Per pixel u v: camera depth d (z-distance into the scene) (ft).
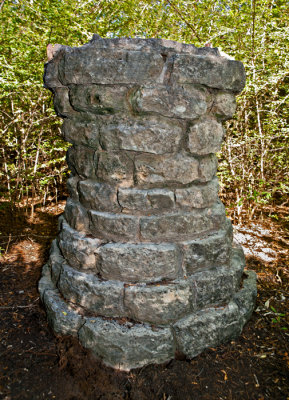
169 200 5.68
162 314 5.53
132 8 13.78
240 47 11.79
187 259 5.85
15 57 11.31
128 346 5.30
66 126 6.18
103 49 5.06
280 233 12.60
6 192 14.10
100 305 5.69
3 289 8.04
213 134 5.89
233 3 11.79
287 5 11.76
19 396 4.91
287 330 6.80
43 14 10.46
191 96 5.37
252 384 5.38
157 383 5.18
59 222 7.14
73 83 5.46
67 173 16.93
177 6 12.61
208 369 5.55
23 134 13.38
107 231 5.84
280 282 8.96
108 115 5.54
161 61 5.10
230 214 14.17
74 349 5.63
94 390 5.05
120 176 5.66
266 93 14.76
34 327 6.47
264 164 14.03
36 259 10.08
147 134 5.30
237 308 6.28
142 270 5.62
